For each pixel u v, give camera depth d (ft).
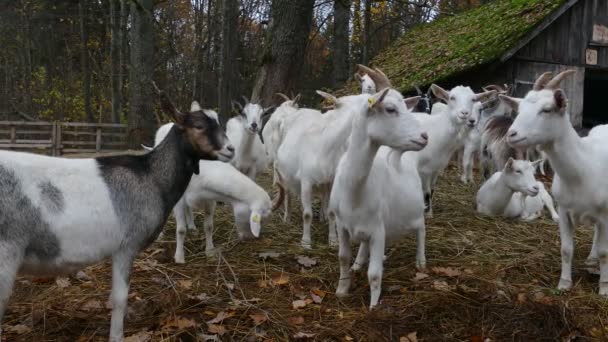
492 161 32.50
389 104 13.80
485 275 17.61
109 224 12.50
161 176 13.64
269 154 32.27
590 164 16.14
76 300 15.65
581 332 14.02
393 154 16.55
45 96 77.97
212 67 81.05
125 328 14.14
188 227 22.62
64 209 11.99
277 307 15.40
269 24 43.11
